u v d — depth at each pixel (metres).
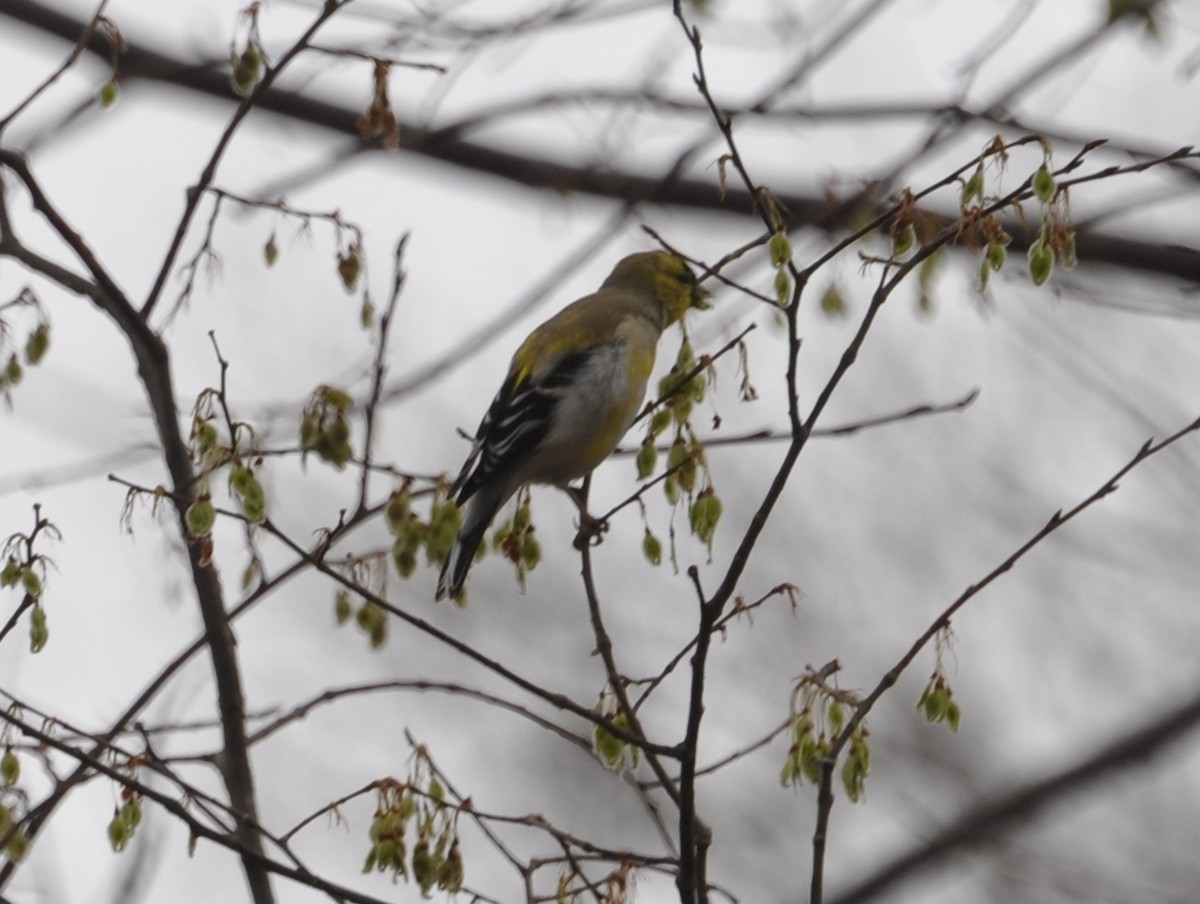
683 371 8.45
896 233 7.68
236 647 8.76
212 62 12.21
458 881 7.68
